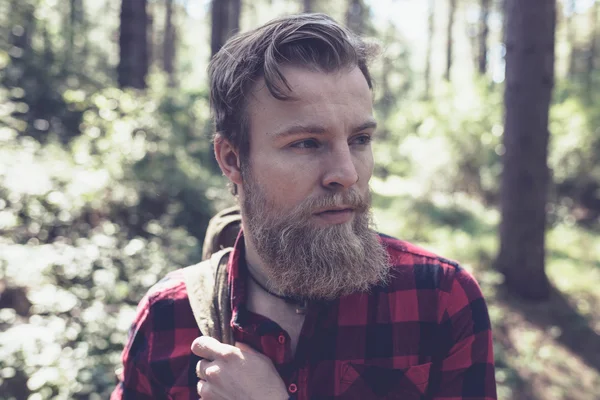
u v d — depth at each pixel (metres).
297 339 1.16
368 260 1.09
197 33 35.75
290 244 1.06
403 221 9.34
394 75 28.59
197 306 1.22
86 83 9.40
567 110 12.91
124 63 9.65
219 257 1.29
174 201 6.24
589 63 23.50
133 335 1.29
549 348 5.24
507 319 5.73
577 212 12.23
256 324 1.14
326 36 1.05
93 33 18.66
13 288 3.96
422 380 1.13
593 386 4.78
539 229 6.34
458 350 1.15
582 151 12.38
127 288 4.28
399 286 1.17
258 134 1.09
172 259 5.05
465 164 11.84
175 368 1.21
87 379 3.19
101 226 5.37
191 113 8.71
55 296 3.79
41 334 3.41
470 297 1.17
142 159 6.47
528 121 6.28
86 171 5.74
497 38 26.64
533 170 6.32
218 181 7.45
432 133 12.39
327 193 1.05
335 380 1.12
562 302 6.30
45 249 4.45
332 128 1.04
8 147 5.71
